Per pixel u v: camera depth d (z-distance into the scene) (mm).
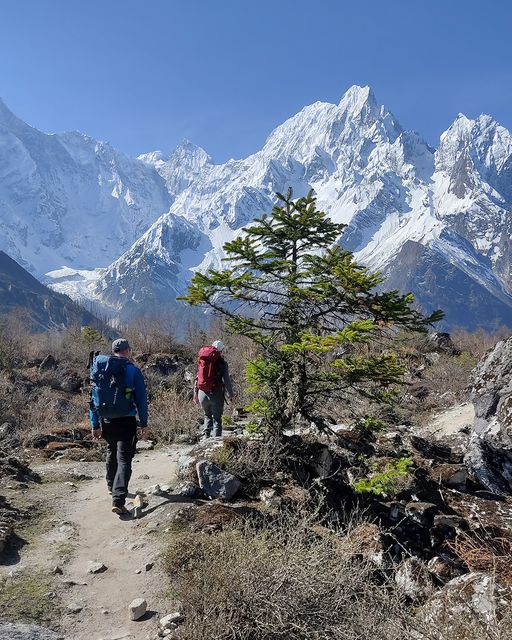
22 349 20688
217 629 4102
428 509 6684
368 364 7172
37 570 4969
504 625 3602
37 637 4020
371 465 7664
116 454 6699
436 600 4348
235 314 7906
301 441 7914
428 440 10422
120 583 4887
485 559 5500
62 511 6344
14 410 14031
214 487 6562
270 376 7672
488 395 9320
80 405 15539
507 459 8641
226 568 4457
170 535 5586
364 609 4133
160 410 12578
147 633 4266
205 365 9500
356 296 7160
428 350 19219
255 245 7652
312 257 7391
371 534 5855
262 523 5730
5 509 6078
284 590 4246
